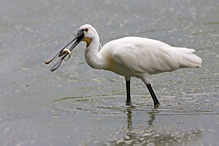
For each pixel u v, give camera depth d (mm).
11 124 12875
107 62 13664
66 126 12469
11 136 12117
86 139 11594
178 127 11977
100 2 25172
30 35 20812
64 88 15523
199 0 24938
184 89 14844
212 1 24688
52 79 16422
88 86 15641
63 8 24422
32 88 15617
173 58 13758
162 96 14398
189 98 14055
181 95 14344
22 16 23484
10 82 16156
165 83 15500
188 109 13195
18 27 21938
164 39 19719
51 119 13031
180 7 23938
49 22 22344
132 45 13602
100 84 15805
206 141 11094
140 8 23953
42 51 18906
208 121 12242
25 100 14547
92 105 13938
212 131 11602
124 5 24562
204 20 21938
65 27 21500
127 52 13445
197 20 22000
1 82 16156
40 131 12305
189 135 11461
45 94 15047
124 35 20234
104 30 20922
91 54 13430
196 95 14258
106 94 14844
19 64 17859
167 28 21031
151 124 12281
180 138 11312
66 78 16484
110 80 16188
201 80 15531
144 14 23016
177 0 25125
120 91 15078
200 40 19500
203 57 17703
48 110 13695
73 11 23812
